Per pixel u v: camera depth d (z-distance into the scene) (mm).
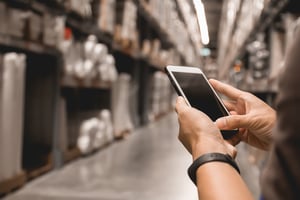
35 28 2621
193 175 665
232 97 1023
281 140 432
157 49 7824
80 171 3047
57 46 2998
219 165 636
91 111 4055
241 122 882
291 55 440
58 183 2643
